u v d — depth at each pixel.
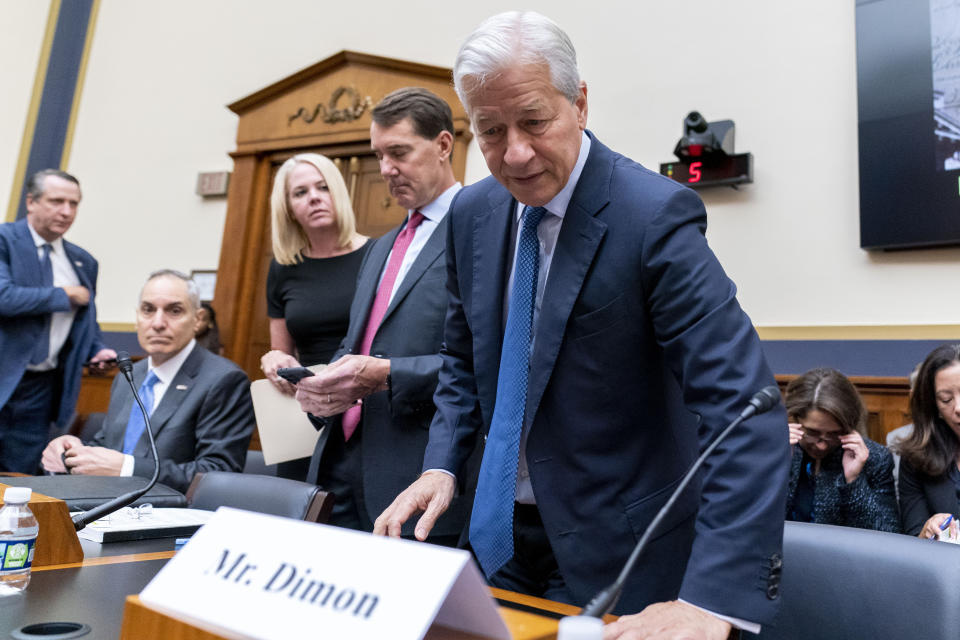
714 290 1.06
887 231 3.14
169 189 5.18
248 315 4.67
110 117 5.52
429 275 1.94
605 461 1.19
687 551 1.17
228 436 2.48
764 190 3.47
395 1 4.61
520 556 1.33
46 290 3.33
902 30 3.25
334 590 0.65
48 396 3.49
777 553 0.92
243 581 0.70
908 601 1.05
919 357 3.07
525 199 1.16
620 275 1.15
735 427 0.94
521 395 1.23
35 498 1.14
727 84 3.65
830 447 2.47
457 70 1.08
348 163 4.49
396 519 1.19
